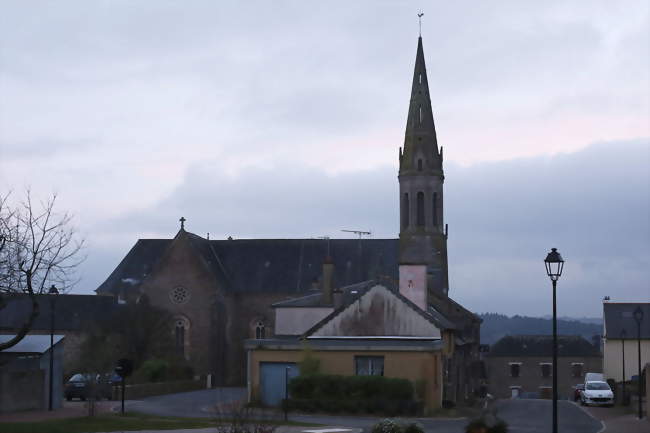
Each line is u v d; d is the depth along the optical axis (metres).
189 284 81.50
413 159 87.44
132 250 88.69
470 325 70.62
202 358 80.44
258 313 85.31
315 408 41.97
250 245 88.94
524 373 102.81
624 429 34.81
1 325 77.94
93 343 66.06
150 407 43.62
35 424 30.33
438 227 87.06
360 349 44.25
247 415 26.80
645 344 76.69
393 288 48.47
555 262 27.16
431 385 43.69
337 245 87.44
